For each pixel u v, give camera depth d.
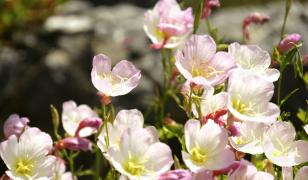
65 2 3.01
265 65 0.82
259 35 2.15
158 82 2.25
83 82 2.42
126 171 0.74
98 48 2.55
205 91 0.79
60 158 0.87
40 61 2.52
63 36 2.67
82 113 0.96
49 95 2.39
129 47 2.50
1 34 2.73
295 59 0.87
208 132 0.75
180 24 0.94
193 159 0.74
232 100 0.77
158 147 0.74
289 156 0.76
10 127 0.86
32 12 2.81
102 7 3.12
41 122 2.38
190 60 0.79
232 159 0.73
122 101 2.15
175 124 0.92
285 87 1.82
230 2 2.62
